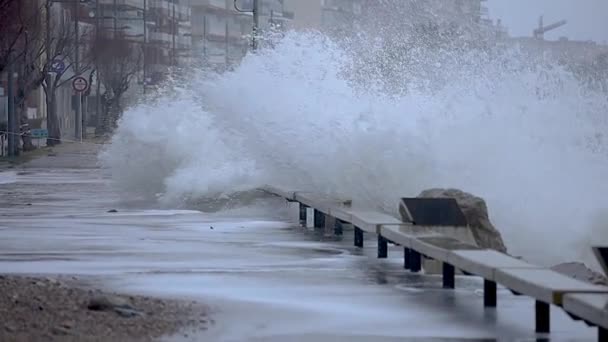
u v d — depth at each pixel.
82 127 198.50
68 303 28.02
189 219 56.56
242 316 27.95
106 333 25.28
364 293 31.91
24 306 27.31
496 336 25.89
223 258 40.16
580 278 37.12
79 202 68.00
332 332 26.20
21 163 116.81
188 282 33.81
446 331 26.44
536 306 26.42
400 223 39.88
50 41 162.62
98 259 39.62
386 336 25.78
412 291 32.38
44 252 41.78
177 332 25.78
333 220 51.66
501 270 27.62
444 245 33.19
